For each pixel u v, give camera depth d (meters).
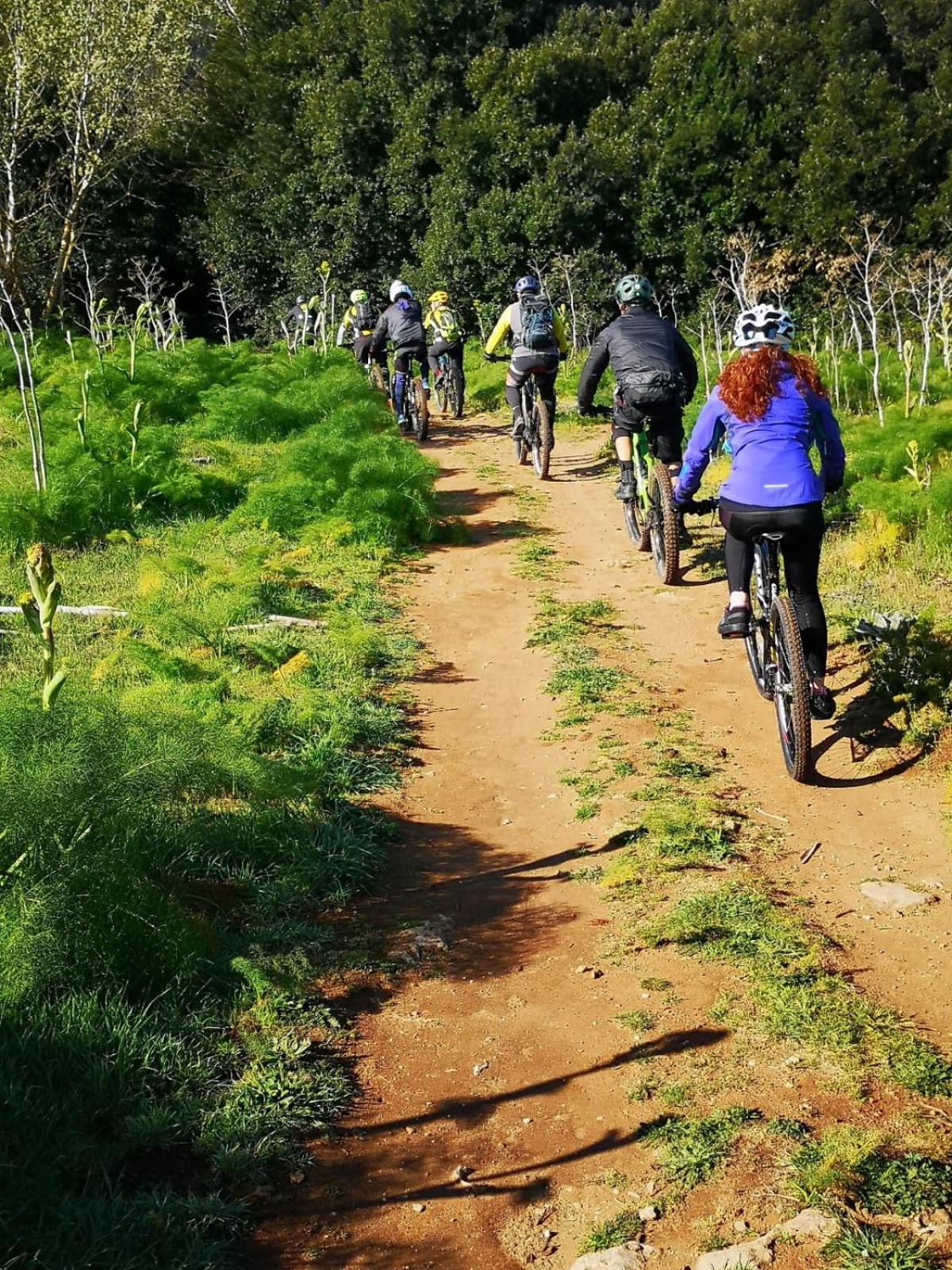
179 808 4.67
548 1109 3.37
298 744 5.79
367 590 8.55
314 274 31.27
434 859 4.92
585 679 6.68
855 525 8.90
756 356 5.44
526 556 9.38
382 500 9.86
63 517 9.94
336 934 4.30
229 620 7.41
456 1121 3.34
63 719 4.25
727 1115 3.24
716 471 10.90
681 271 30.81
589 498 11.37
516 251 29.16
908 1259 2.67
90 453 11.07
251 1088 3.39
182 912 3.97
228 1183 3.06
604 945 4.17
